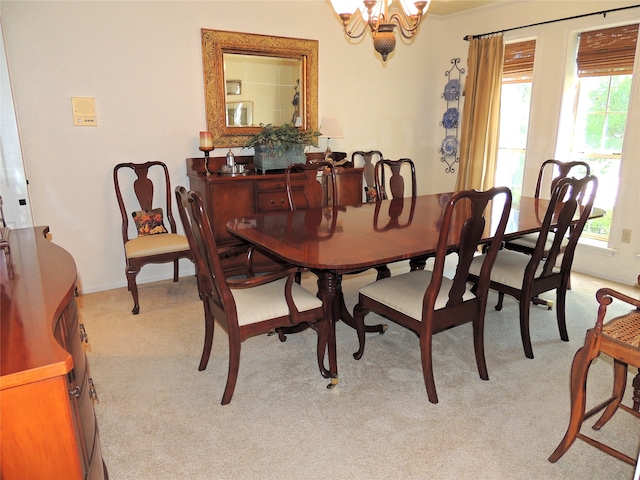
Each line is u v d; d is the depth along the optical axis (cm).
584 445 184
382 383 230
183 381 232
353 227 251
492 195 193
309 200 320
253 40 391
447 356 257
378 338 281
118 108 349
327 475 167
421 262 318
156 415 204
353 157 456
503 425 196
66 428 95
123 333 287
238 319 204
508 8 440
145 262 316
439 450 180
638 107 358
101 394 220
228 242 359
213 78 379
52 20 315
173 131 374
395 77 486
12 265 153
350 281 381
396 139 505
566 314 315
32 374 87
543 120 423
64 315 125
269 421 199
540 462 174
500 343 273
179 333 287
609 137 394
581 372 161
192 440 187
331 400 215
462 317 219
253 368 245
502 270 261
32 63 314
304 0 411
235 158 400
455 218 273
